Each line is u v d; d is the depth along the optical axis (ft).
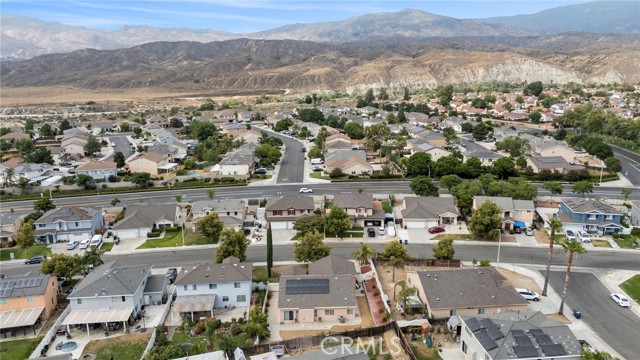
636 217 333.42
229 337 195.42
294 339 199.11
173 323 223.30
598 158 516.32
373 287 252.62
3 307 223.30
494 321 187.42
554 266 275.80
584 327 213.66
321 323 220.84
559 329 181.57
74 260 259.60
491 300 219.41
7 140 650.02
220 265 246.47
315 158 531.09
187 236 326.85
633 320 219.82
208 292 236.84
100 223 348.18
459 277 231.50
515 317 191.83
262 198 396.98
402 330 210.38
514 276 264.31
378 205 370.94
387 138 594.24
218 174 472.44
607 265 276.82
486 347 173.88
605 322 217.97
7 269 284.41
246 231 330.34
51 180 451.12
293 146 622.95
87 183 438.40
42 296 226.17
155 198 411.95
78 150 572.51
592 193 409.69
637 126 618.44
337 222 314.76
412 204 347.36
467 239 314.76
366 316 225.97
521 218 328.08
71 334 215.10
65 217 324.19
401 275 265.95
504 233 323.16
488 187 370.73
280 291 228.02
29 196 418.92
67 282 264.31
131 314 222.28
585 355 167.63
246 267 248.52
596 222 317.42
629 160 533.96
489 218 303.89
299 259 275.59
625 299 233.14
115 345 205.26
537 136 606.55
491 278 231.91
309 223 319.47
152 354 186.39
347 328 215.92
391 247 274.77
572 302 236.22
